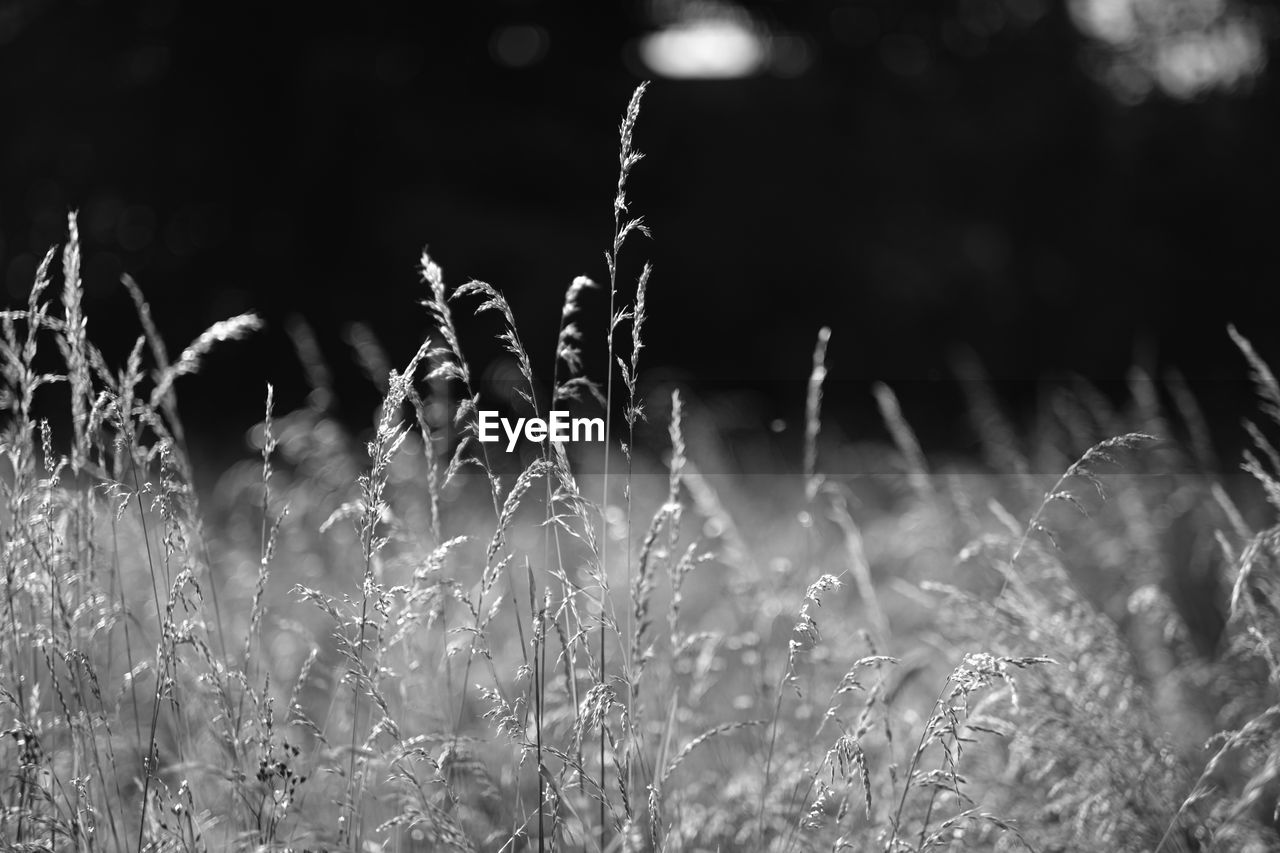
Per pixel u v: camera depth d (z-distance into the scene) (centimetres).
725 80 1934
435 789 282
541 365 1330
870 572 546
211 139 1662
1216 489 305
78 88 1608
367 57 1691
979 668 229
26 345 250
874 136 1841
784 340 1725
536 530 454
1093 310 1873
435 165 1698
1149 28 2016
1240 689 344
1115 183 1936
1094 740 276
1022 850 267
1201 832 271
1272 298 1892
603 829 249
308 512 551
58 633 242
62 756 271
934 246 1809
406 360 1493
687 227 1755
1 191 1630
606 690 234
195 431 1194
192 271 1666
